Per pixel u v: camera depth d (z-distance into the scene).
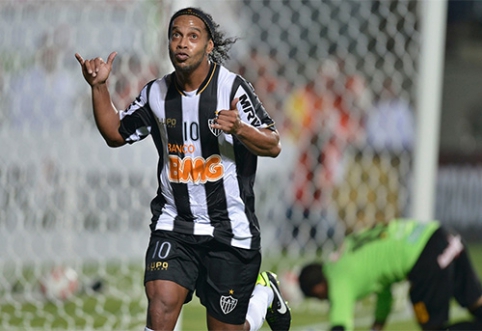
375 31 34.09
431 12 28.14
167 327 14.16
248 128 13.52
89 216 30.34
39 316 25.09
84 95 29.33
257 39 38.47
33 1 28.17
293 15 39.56
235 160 14.44
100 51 27.59
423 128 28.22
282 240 41.50
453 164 49.12
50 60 28.50
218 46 14.57
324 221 41.19
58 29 28.16
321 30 39.38
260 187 40.72
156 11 26.17
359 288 21.59
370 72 39.41
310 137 40.84
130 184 30.70
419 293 21.64
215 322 14.92
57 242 29.47
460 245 22.00
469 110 57.19
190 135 14.34
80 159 29.95
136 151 30.56
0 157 28.47
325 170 40.94
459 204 49.12
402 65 37.66
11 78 28.45
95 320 24.72
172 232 14.54
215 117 14.20
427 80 28.17
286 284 29.48
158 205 14.94
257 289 16.53
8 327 23.44
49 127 29.14
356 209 40.91
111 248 30.48
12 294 27.45
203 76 14.29
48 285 26.42
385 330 25.64
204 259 14.67
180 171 14.44
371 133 40.44
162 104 14.43
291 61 39.94
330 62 39.94
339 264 21.78
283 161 40.75
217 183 14.38
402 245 21.69
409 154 40.09
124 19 27.22
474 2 62.09
